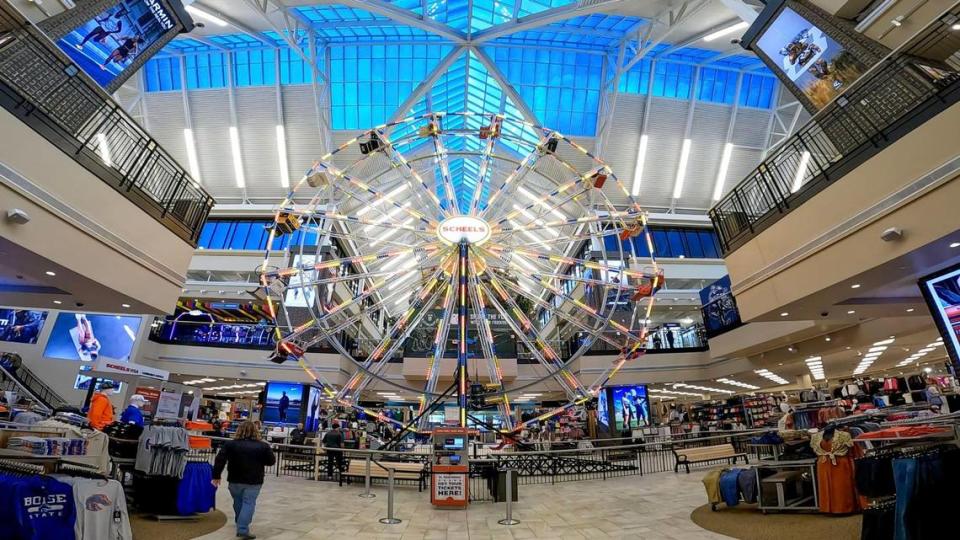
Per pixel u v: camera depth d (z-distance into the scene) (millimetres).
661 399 35719
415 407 32250
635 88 27469
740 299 10930
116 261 8727
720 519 7125
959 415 5309
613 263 28391
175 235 10484
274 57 25812
